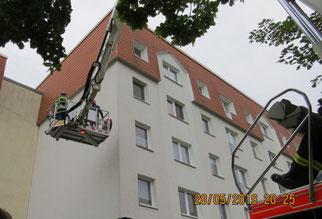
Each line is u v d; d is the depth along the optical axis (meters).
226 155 18.38
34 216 14.73
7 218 2.08
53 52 7.40
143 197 12.26
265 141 24.11
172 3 7.04
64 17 7.34
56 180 14.60
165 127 15.23
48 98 19.05
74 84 17.30
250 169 19.95
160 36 7.42
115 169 11.71
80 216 12.24
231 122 20.70
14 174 15.87
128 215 10.93
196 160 15.84
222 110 20.61
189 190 14.27
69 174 13.99
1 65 17.31
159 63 17.81
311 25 3.47
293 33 7.81
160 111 15.60
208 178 15.83
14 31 6.96
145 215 11.52
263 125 26.09
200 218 13.95
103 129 11.98
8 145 16.42
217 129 19.11
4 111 17.23
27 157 16.84
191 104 18.27
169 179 13.55
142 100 14.92
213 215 14.59
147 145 14.04
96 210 11.67
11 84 18.44
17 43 7.13
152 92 15.86
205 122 19.09
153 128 14.51
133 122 13.65
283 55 8.00
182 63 20.03
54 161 15.39
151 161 13.25
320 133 3.81
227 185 16.89
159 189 12.76
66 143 15.17
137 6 7.05
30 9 6.75
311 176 3.46
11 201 15.10
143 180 12.69
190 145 16.20
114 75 14.52
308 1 3.46
